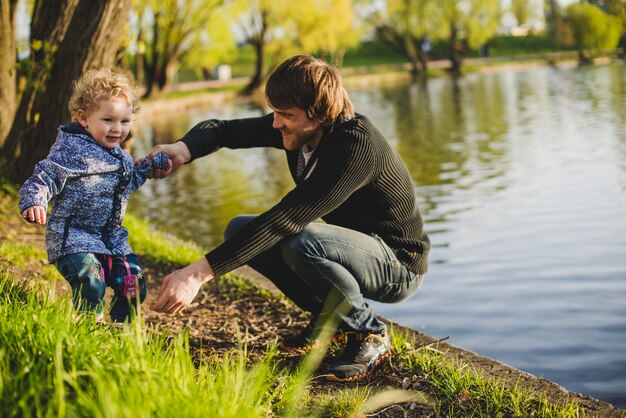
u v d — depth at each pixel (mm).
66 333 2535
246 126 3631
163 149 3461
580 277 6059
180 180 13047
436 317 5305
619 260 6473
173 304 2771
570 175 11211
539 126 18594
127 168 3311
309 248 3021
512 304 5496
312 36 39281
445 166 13070
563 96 28141
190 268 2816
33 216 3014
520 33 72562
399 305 5605
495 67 59250
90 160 3217
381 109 27578
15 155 7219
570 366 4289
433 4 56938
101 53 6625
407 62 63906
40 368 2346
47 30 6746
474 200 9742
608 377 4090
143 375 2240
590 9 66500
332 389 3119
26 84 6902
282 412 2752
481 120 21266
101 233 3361
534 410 2904
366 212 3188
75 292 3186
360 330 3223
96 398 2123
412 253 3240
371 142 2973
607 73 43062
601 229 7652
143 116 28484
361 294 3217
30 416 2031
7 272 4379
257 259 3395
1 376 2164
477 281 6121
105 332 2781
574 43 67688
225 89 40000
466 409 2928
